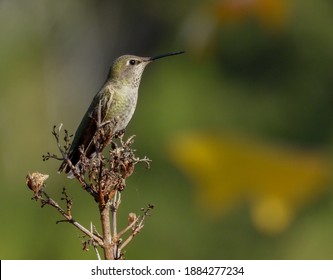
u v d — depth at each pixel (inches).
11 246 528.1
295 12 649.6
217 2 567.8
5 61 661.3
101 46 799.7
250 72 647.1
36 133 628.1
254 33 616.1
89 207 542.0
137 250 570.3
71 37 770.2
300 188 436.5
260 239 570.9
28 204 550.0
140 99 626.5
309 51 655.8
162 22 774.5
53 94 690.2
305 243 568.4
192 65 631.8
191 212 574.6
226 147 436.5
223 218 577.9
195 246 577.3
